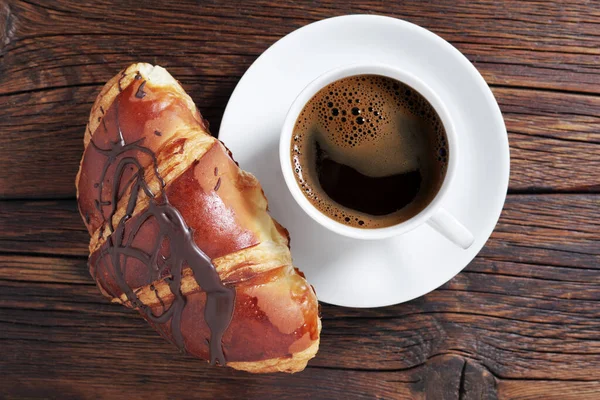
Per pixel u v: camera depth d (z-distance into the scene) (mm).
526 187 452
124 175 371
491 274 455
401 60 402
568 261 452
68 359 466
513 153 451
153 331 466
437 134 383
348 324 459
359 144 388
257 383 464
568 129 450
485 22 450
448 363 455
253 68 401
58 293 465
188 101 394
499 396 455
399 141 386
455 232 376
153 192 365
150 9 454
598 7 447
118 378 465
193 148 368
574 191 451
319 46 401
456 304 456
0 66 460
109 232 375
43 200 461
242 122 404
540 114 450
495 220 402
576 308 453
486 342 456
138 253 368
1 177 461
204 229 361
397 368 457
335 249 410
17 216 462
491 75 450
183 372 465
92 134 385
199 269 361
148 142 369
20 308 466
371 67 376
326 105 387
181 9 453
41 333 466
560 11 448
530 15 449
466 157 404
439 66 400
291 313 368
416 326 457
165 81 389
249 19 451
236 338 369
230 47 452
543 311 454
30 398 468
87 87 457
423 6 450
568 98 449
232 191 368
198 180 363
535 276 454
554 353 454
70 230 461
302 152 391
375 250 410
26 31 458
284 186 406
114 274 377
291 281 376
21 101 459
